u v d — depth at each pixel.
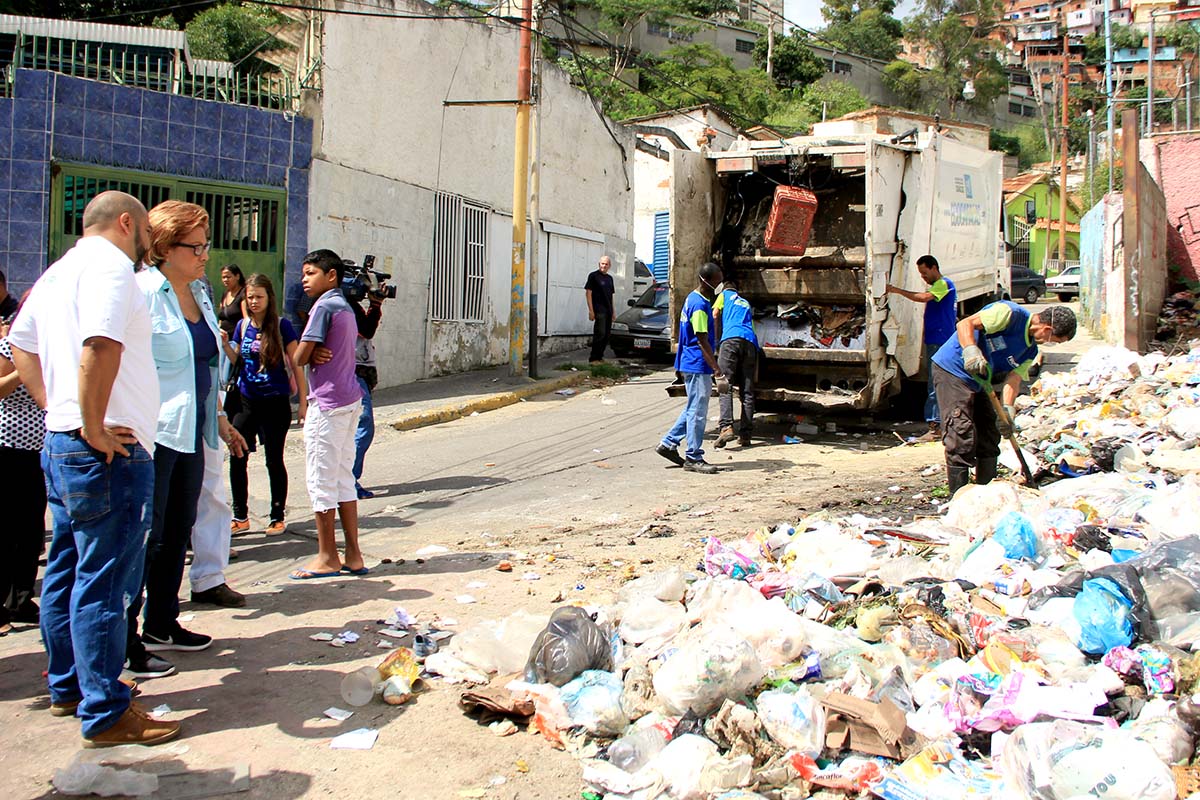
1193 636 3.81
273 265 12.88
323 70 13.25
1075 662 3.74
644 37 55.22
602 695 3.78
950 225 12.00
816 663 3.79
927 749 3.30
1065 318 6.58
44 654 4.57
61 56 11.90
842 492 8.05
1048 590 4.20
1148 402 9.54
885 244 10.34
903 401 11.78
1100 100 58.53
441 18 14.22
